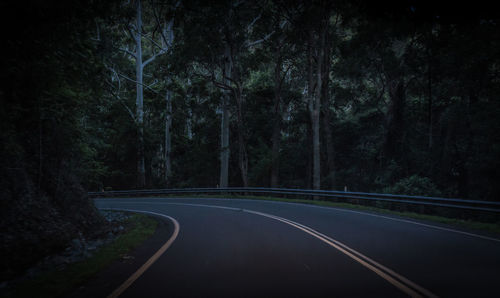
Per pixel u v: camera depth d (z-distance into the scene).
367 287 4.35
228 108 26.88
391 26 18.81
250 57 26.81
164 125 37.34
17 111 7.86
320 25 22.16
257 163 30.69
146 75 39.06
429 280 4.59
